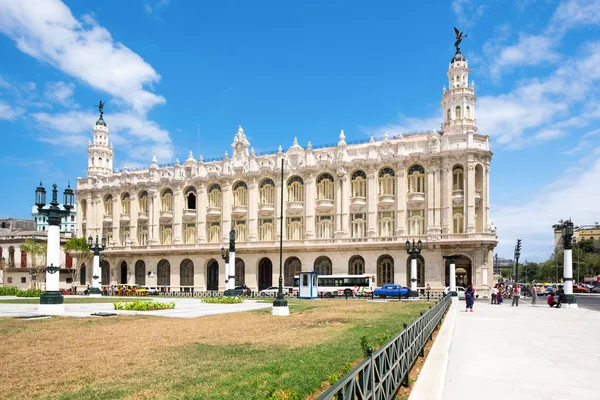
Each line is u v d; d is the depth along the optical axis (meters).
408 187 73.81
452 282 59.25
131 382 13.02
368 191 75.25
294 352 17.66
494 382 13.72
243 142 86.25
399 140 78.44
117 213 96.62
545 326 28.78
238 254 83.31
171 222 91.06
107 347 18.91
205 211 87.75
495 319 33.69
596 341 22.12
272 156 83.44
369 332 23.55
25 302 49.69
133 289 76.00
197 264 87.06
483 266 67.62
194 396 11.45
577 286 102.12
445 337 21.45
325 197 79.00
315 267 78.31
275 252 80.25
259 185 84.19
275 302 35.25
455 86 75.56
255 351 17.97
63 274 107.06
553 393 12.49
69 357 16.72
